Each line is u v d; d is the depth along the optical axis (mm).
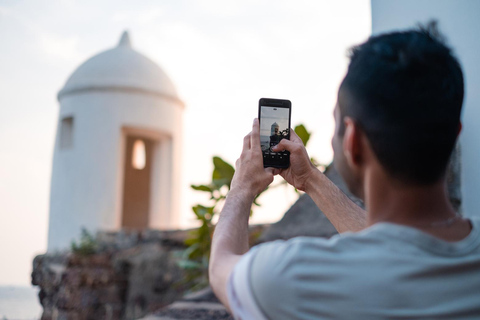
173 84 12672
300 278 505
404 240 517
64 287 5250
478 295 499
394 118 524
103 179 11086
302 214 3357
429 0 2281
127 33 13000
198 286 4301
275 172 896
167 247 6441
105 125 11297
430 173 538
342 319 489
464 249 518
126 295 6141
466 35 2111
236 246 652
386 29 2555
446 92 529
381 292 490
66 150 11453
